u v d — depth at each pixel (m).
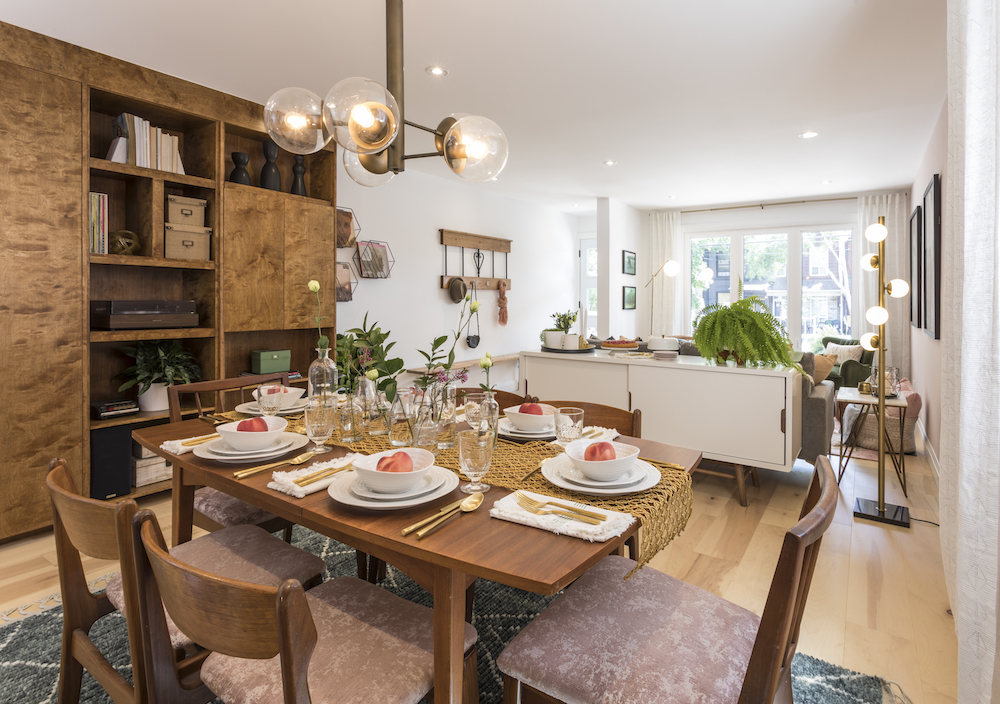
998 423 1.41
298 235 3.72
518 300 7.02
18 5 2.35
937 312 3.73
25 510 2.63
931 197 4.00
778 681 0.95
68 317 2.73
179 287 3.48
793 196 6.65
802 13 2.45
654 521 1.14
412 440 1.53
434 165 5.21
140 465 3.06
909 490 3.44
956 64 1.75
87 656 1.27
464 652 1.11
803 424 3.67
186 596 0.82
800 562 0.84
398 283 5.29
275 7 2.37
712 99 3.46
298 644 0.75
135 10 2.39
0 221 2.49
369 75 3.06
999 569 1.41
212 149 3.31
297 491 1.21
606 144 4.43
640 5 2.38
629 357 3.62
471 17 2.47
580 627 1.16
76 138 2.72
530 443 1.63
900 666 1.75
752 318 3.24
